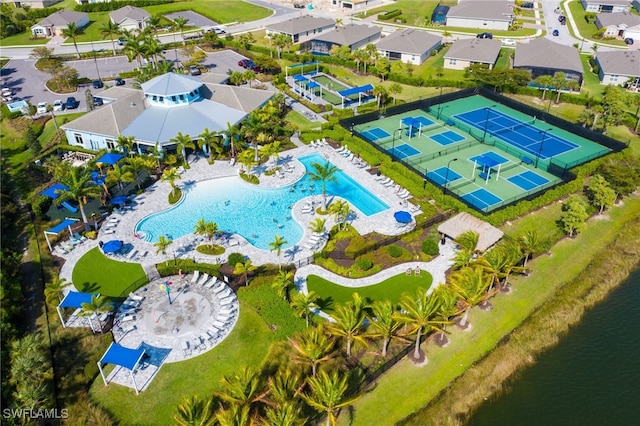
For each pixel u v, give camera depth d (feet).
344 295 171.83
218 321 160.15
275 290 171.12
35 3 528.63
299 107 314.35
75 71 351.25
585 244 201.67
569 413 140.05
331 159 256.52
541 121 302.45
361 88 312.91
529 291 177.68
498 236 187.93
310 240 195.93
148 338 155.12
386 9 558.15
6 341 148.66
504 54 410.93
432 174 244.83
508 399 143.54
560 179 240.12
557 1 585.22
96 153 257.75
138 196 226.38
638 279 188.85
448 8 543.80
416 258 188.96
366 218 210.79
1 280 165.89
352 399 123.03
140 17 472.44
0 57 411.13
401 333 155.33
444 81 344.90
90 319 160.25
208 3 577.84
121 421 131.64
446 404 139.13
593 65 379.55
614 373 151.74
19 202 224.12
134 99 277.23
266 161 252.83
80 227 206.49
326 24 456.04
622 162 235.20
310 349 130.93
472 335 159.53
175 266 182.19
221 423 113.19
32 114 294.66
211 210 218.59
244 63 380.58
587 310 174.40
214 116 268.41
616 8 521.24
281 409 116.88
